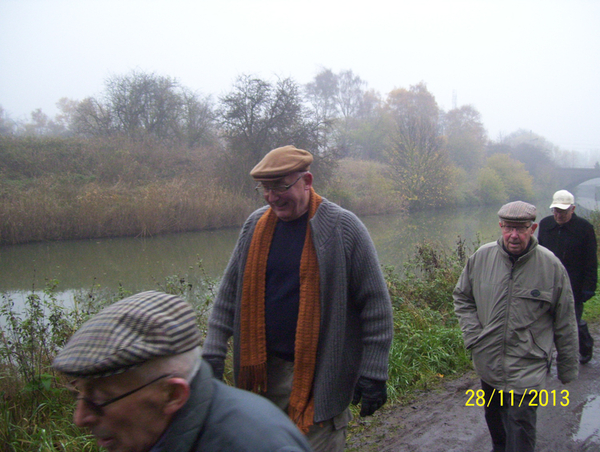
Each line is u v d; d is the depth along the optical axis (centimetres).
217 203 2141
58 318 450
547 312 295
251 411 110
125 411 102
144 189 2297
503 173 4762
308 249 216
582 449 340
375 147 5369
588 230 477
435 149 3512
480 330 309
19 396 371
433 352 502
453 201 3700
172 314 106
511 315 294
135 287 1005
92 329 101
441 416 389
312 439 212
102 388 101
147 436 106
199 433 108
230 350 458
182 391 105
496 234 1820
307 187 222
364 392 214
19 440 319
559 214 480
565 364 298
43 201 1842
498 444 325
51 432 332
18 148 2648
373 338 218
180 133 3397
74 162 2700
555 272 293
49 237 1784
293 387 212
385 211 3027
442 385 454
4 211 1706
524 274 294
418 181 3353
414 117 3609
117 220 1900
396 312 592
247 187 2472
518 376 289
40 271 1255
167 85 3391
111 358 96
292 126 2606
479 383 454
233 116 2548
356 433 366
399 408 408
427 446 344
